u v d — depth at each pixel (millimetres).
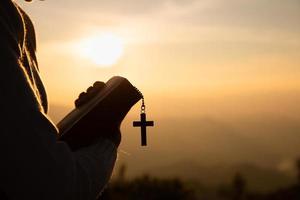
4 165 800
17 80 860
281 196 44812
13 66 869
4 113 816
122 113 1099
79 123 1061
